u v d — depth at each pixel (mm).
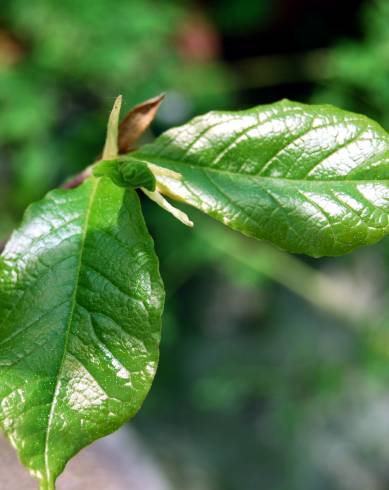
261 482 1344
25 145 1218
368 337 1248
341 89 1112
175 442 1375
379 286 1341
